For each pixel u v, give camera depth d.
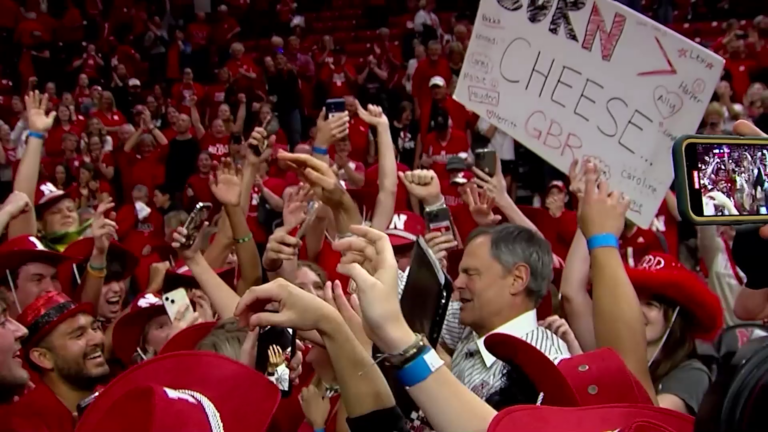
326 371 2.36
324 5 15.60
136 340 3.19
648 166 2.83
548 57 2.96
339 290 1.83
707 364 2.72
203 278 2.79
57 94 13.52
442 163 7.80
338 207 3.28
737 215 1.24
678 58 2.77
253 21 14.88
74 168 9.71
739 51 9.74
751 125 1.80
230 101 11.05
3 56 13.84
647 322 2.41
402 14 14.64
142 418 1.39
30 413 2.36
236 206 3.21
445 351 2.74
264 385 1.63
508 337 1.62
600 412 1.31
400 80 11.61
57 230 4.45
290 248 2.84
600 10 2.87
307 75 12.22
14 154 9.81
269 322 1.56
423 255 1.78
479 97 3.07
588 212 1.88
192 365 1.66
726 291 3.63
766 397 0.91
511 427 1.27
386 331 1.42
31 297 3.29
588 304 2.53
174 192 9.16
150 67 14.03
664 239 4.69
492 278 2.24
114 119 11.12
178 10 15.43
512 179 8.15
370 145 8.96
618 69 2.85
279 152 3.20
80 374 2.57
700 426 0.97
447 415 1.39
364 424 1.58
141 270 5.50
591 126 2.91
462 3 13.70
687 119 2.77
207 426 1.41
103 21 15.02
